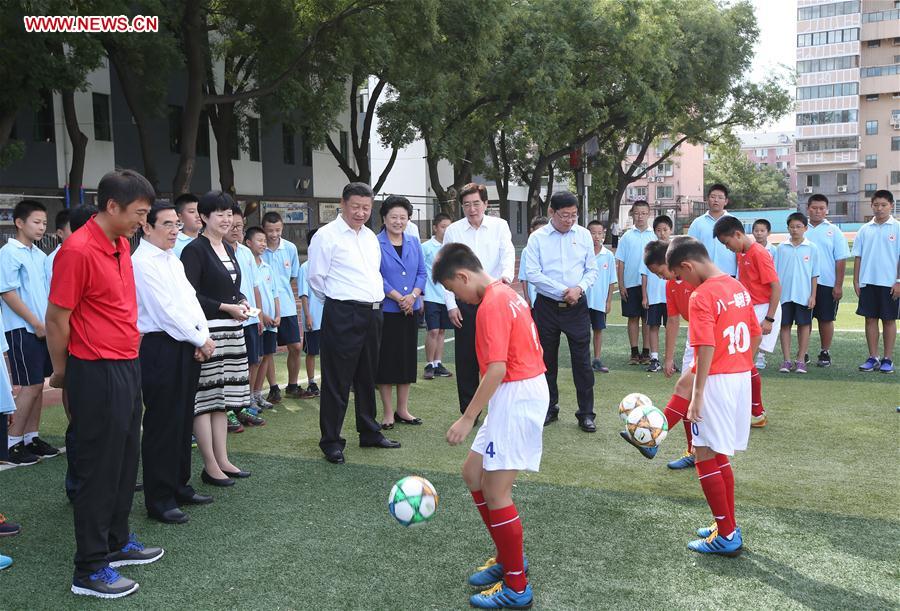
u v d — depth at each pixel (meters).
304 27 16.47
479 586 3.46
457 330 6.29
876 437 5.88
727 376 3.69
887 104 58.50
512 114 20.97
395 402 7.55
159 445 4.31
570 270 6.32
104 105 21.20
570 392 7.86
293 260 7.94
